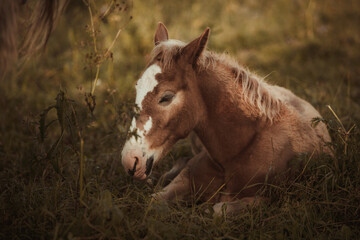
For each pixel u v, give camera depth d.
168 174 5.05
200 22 10.66
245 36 10.59
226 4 12.66
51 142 5.63
